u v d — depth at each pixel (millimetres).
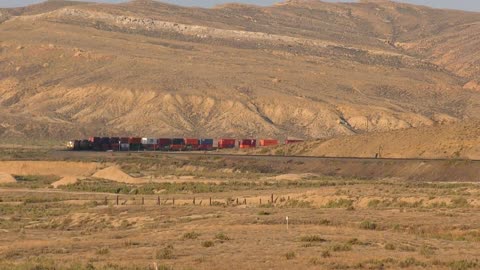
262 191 185750
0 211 162125
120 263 77438
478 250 88250
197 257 81562
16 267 74938
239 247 88875
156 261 79312
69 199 184500
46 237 113812
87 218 139000
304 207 149000
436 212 125625
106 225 131625
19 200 184625
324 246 89562
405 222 112062
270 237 96875
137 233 111312
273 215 124688
